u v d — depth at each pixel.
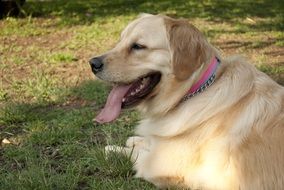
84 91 2.15
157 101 1.51
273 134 1.39
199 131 1.46
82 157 1.66
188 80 1.46
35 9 4.08
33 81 2.27
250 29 3.46
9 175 1.56
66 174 1.56
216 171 1.42
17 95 2.13
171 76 1.47
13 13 3.79
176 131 1.47
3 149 1.73
